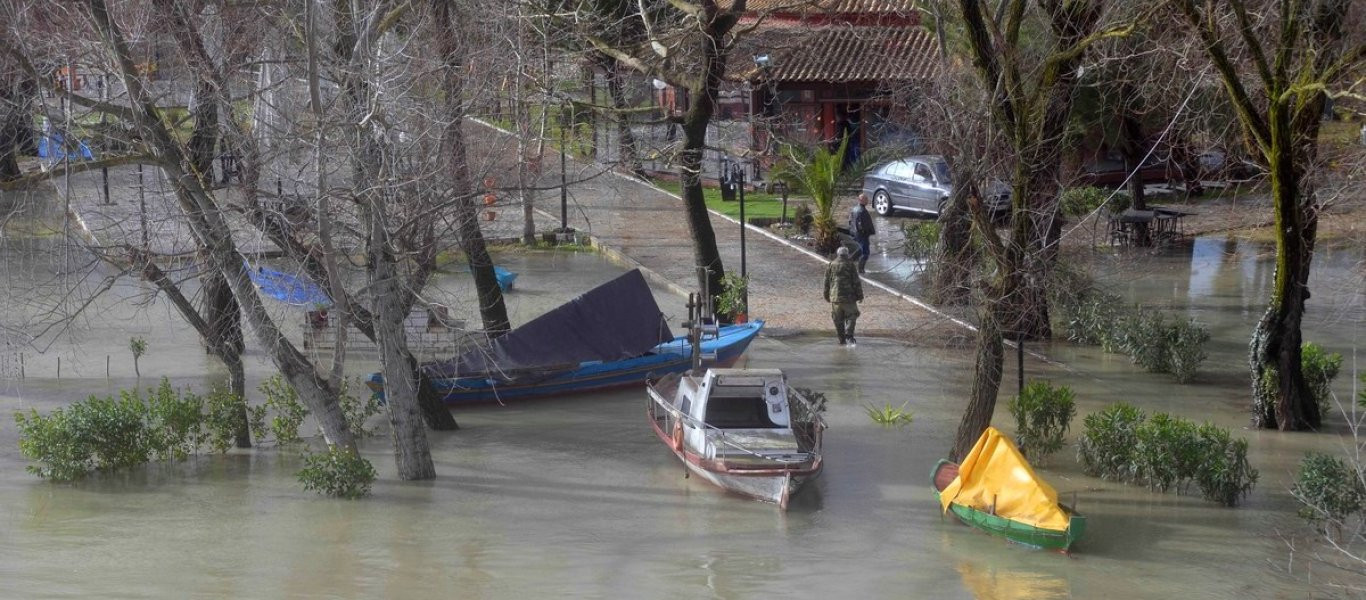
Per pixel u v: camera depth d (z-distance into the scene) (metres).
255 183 15.63
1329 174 20.62
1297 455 17.69
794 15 38.91
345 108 15.80
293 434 18.80
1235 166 25.00
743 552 14.09
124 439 17.03
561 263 33.88
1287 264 18.44
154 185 21.88
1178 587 13.02
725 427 17.14
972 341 24.31
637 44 28.09
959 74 19.62
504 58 18.61
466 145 18.53
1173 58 20.27
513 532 14.73
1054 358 24.09
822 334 26.12
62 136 14.95
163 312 27.73
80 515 15.16
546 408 21.11
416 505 15.77
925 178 39.16
